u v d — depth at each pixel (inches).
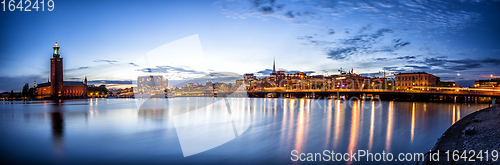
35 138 1162.6
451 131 856.9
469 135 761.0
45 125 1611.7
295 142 1012.5
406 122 1621.6
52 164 787.4
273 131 1259.2
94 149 941.8
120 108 3110.2
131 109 2920.8
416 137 1103.6
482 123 1015.0
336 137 1113.4
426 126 1433.3
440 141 701.9
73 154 883.4
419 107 2920.8
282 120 1743.4
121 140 1069.8
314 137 1112.2
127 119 1755.7
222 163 761.6
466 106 3038.9
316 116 2022.6
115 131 1278.3
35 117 2129.7
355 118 1862.7
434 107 2930.6
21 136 1214.9
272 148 916.0
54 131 1364.4
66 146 995.9
